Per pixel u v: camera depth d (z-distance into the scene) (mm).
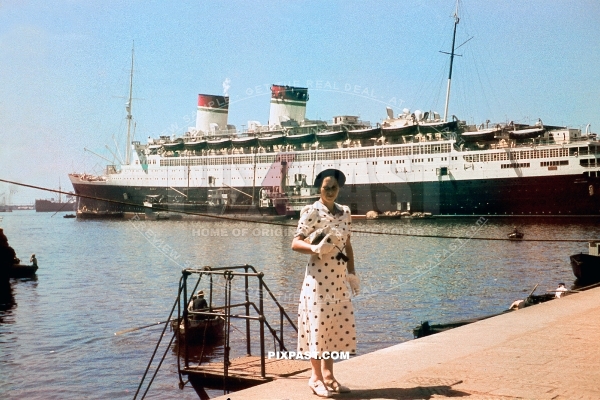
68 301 30406
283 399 5715
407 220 83938
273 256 49406
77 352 19188
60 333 22438
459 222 79812
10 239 84438
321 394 5660
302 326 5965
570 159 76812
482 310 25266
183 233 82625
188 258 50031
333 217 5895
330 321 5777
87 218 130000
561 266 40688
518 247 53938
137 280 38031
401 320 23016
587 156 75938
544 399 5332
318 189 5980
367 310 25125
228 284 9352
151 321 24266
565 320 9344
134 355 18438
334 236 5762
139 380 15672
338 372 6523
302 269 39906
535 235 61281
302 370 8742
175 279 37625
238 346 18438
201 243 64875
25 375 16672
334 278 5816
